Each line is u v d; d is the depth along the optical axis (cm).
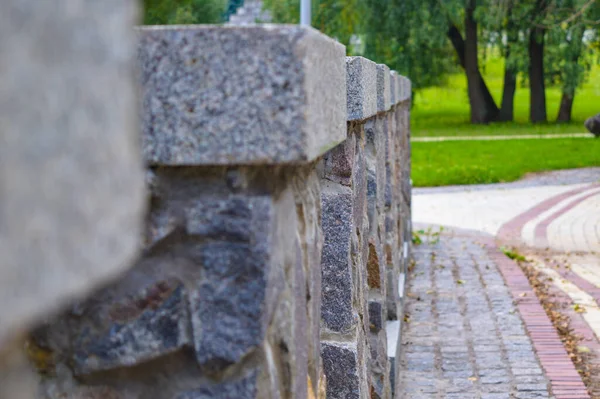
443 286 934
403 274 857
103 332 179
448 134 3362
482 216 1516
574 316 814
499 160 2348
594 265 1084
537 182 1984
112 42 95
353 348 364
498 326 764
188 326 178
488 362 664
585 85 5644
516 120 3984
